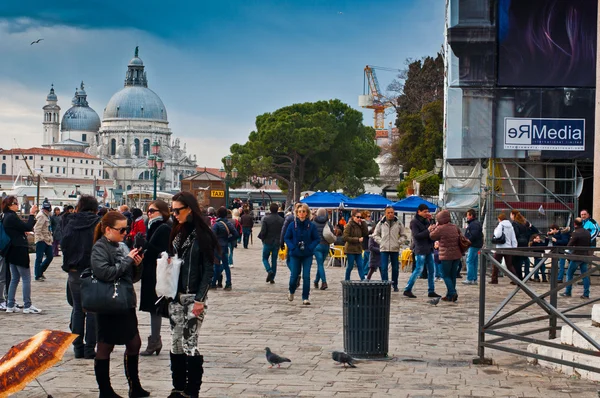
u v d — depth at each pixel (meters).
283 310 15.30
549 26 26.27
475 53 26.44
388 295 10.34
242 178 84.81
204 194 60.47
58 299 16.92
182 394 7.60
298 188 86.12
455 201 27.88
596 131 22.42
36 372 6.90
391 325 13.37
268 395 8.07
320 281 22.00
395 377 9.06
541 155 26.34
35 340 7.19
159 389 8.40
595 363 8.98
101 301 7.62
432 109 60.56
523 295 18.36
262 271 25.47
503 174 27.84
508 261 20.34
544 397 8.08
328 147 83.19
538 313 15.00
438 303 16.56
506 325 10.19
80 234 10.10
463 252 16.91
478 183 27.91
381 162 105.31
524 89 26.33
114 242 8.02
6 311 14.59
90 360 10.10
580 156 26.25
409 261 26.52
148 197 99.62
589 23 26.25
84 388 8.45
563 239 21.38
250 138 90.25
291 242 16.22
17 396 8.02
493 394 8.20
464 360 10.23
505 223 20.78
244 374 9.15
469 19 26.38
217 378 8.91
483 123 26.45
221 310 15.23
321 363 9.91
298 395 8.08
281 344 11.34
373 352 10.23
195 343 7.57
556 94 26.31
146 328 12.97
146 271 10.31
